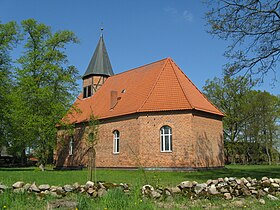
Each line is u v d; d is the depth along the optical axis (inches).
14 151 1605.6
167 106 1088.8
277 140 2075.5
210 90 2018.9
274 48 623.2
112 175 838.5
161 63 1286.9
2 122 1296.8
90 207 334.3
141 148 1092.5
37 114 1186.6
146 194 404.8
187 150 1045.8
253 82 645.3
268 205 380.2
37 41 1257.4
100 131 1286.9
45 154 1206.9
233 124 1998.0
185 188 427.8
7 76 1330.0
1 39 1299.2
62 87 1256.2
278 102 2050.9
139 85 1275.8
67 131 1336.1
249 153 2096.5
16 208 335.3
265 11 605.3
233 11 616.7
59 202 368.2
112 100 1295.5
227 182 449.7
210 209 358.9
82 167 1373.0
